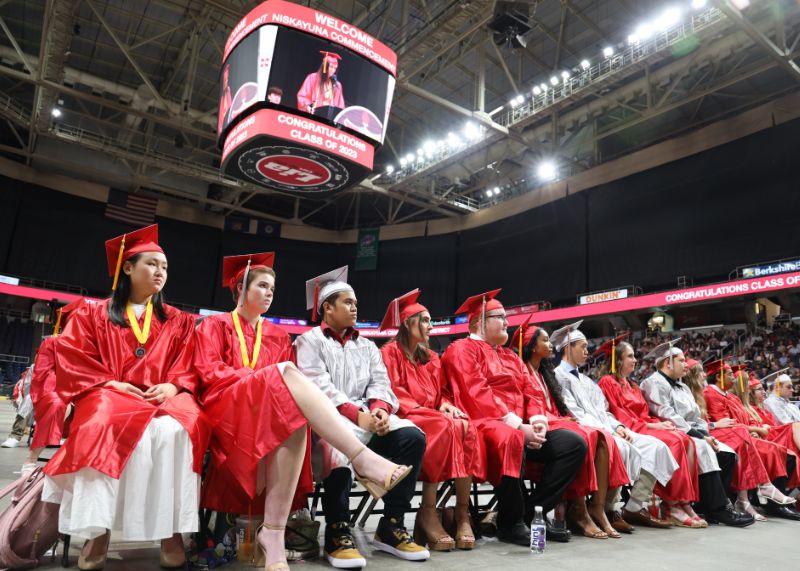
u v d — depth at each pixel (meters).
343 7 18.98
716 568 2.88
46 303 23.47
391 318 3.83
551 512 3.99
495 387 3.90
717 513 4.57
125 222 27.02
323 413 2.17
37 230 25.12
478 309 4.14
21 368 22.64
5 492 2.36
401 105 24.70
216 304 28.72
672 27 15.99
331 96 12.75
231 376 2.54
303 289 29.97
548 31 19.89
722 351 19.12
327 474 2.72
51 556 2.46
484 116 19.22
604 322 24.27
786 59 15.59
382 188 26.00
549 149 22.33
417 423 3.18
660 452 4.30
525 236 25.61
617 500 4.10
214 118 23.66
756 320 19.86
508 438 3.38
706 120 21.55
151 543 2.91
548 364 4.49
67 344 2.41
